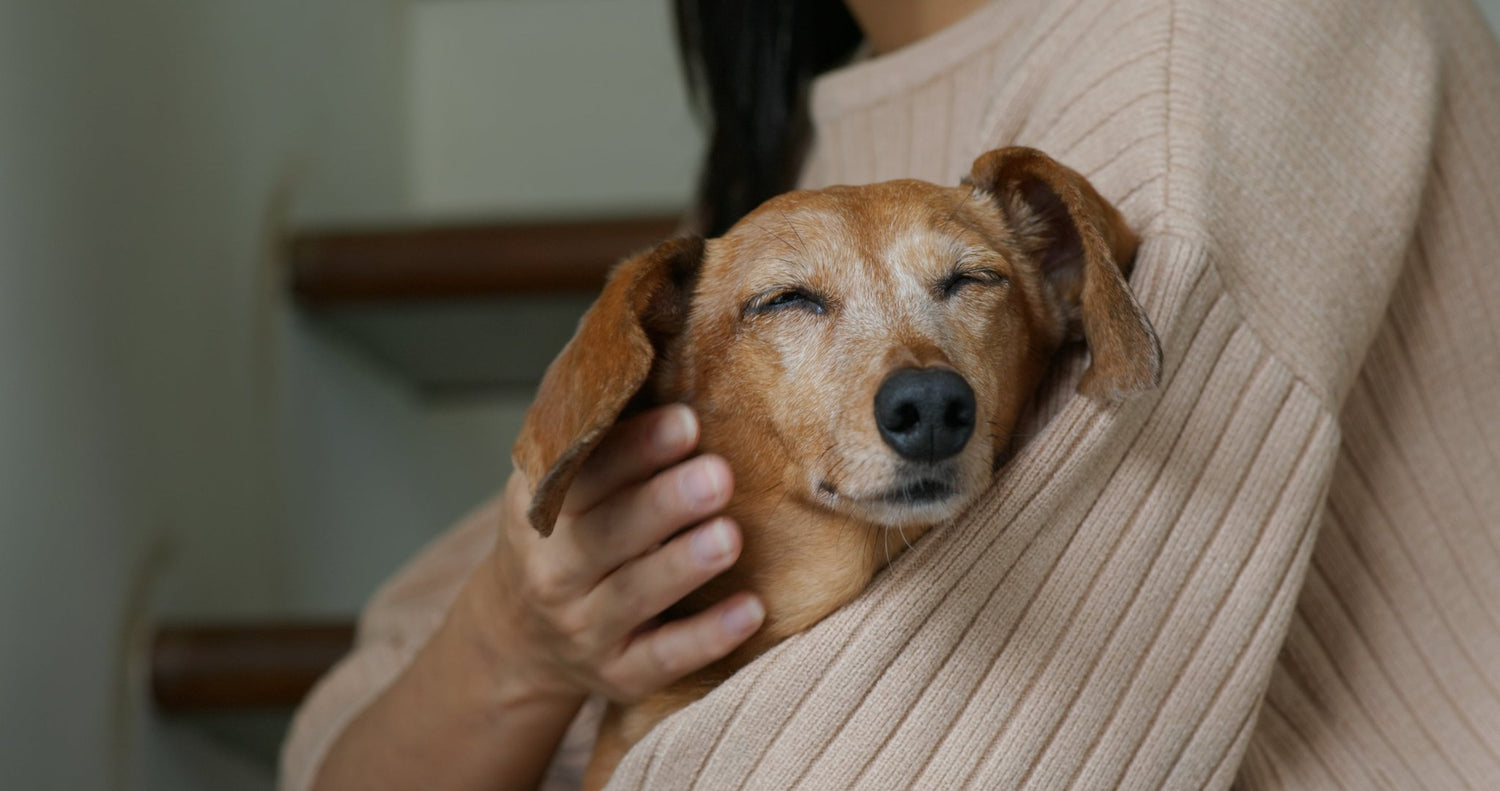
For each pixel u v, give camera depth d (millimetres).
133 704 2205
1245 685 1061
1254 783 1150
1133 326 995
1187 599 1050
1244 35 1157
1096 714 1018
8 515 1836
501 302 2750
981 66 1396
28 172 1915
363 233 2785
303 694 2277
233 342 2559
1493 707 1157
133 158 2223
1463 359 1257
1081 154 1172
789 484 1116
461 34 3572
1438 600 1210
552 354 3137
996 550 1019
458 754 1320
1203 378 1065
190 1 2449
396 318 2891
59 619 1965
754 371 1123
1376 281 1154
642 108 3510
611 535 1065
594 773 1267
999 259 1143
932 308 1105
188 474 2371
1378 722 1178
